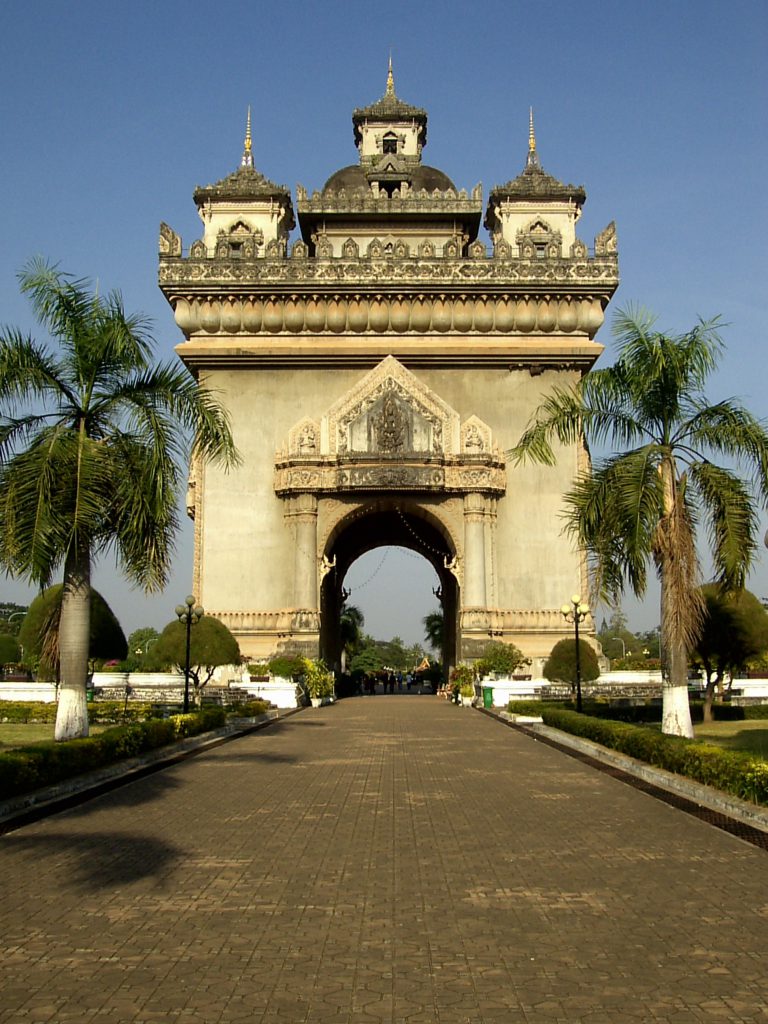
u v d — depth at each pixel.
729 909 8.81
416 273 49.00
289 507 47.66
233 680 43.81
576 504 22.31
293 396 49.50
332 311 49.22
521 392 49.59
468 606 46.38
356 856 11.06
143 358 21.25
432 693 69.81
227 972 7.18
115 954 7.58
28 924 8.38
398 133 60.56
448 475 47.19
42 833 12.42
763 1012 6.37
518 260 49.22
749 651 33.47
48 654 22.34
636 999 6.61
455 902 9.09
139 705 34.59
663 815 13.77
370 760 20.77
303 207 54.97
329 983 6.95
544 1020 6.27
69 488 19.70
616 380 21.92
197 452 21.94
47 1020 6.27
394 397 47.66
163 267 48.97
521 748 23.39
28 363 19.98
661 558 21.80
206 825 12.99
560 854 11.16
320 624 48.56
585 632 47.38
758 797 13.58
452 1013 6.39
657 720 32.28
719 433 21.23
